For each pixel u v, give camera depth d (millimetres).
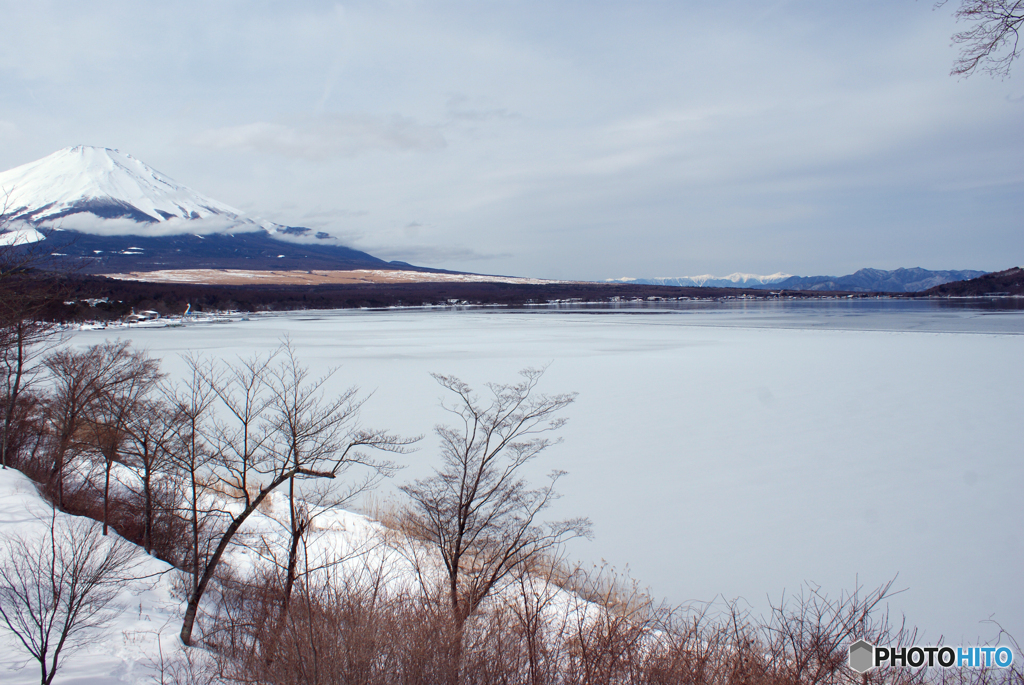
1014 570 11320
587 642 6961
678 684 6020
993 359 37062
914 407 24516
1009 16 5512
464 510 10352
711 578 11281
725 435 21078
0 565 7723
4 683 5688
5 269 14266
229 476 15477
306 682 6152
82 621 6777
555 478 16469
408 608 7715
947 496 14984
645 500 15211
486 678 6191
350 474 16891
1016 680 7039
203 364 35062
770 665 6414
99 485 15125
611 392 29047
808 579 11234
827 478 16547
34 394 18484
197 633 8312
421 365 38438
